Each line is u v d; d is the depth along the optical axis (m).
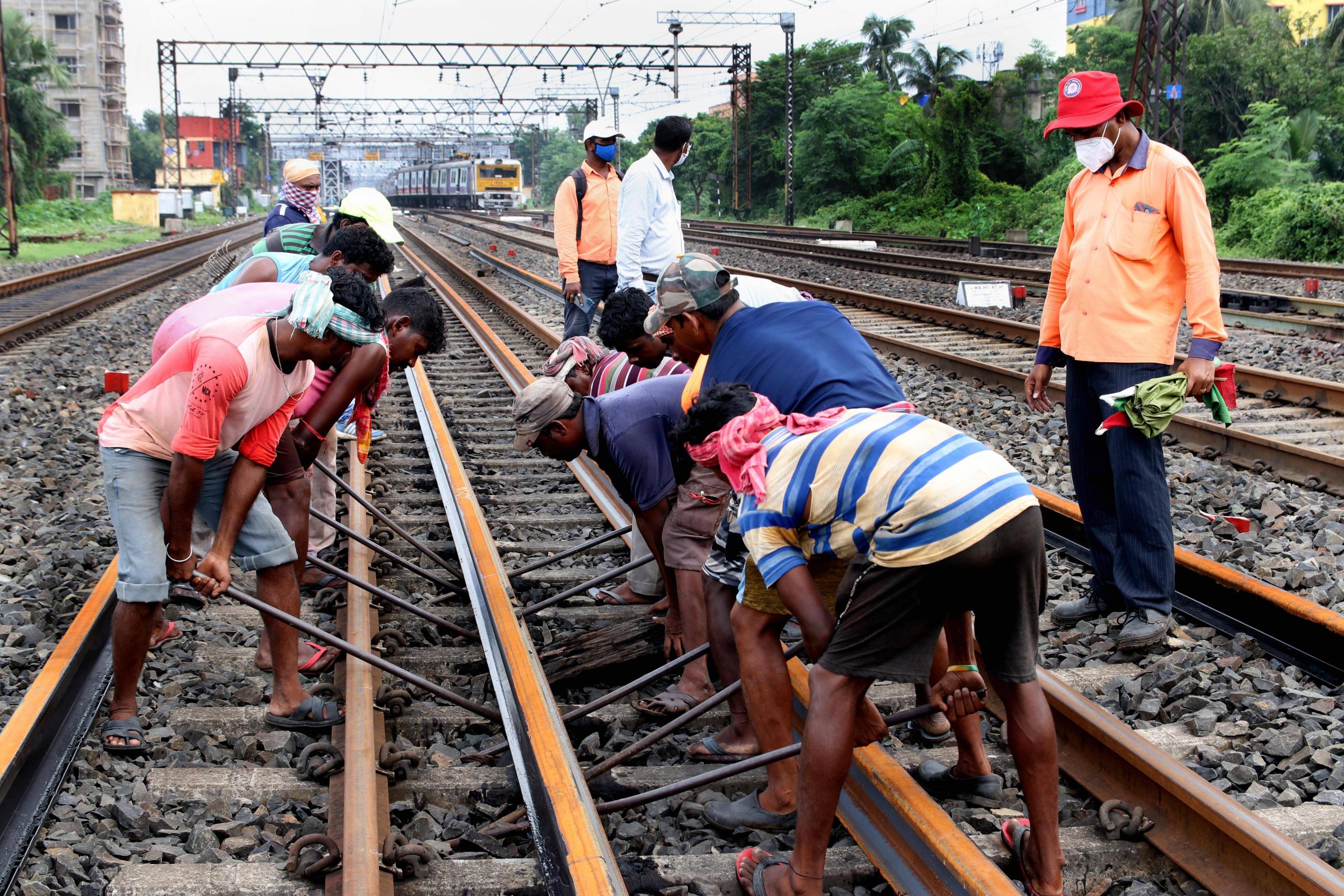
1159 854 3.16
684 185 67.50
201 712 4.02
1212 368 4.24
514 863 3.15
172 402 3.64
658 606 4.88
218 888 2.99
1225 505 6.23
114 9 91.19
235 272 4.85
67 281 22.44
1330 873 2.72
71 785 3.48
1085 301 4.54
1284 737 3.66
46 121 59.06
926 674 2.83
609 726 4.05
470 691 4.36
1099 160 4.44
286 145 96.25
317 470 5.43
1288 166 31.84
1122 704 4.03
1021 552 2.72
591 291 8.51
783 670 3.27
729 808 3.43
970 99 43.62
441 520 6.24
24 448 7.89
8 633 4.59
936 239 31.02
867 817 3.29
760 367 3.41
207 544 4.89
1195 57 39.56
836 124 52.22
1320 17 62.59
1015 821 3.15
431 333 4.66
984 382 9.90
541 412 4.01
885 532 2.70
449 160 68.62
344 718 3.94
